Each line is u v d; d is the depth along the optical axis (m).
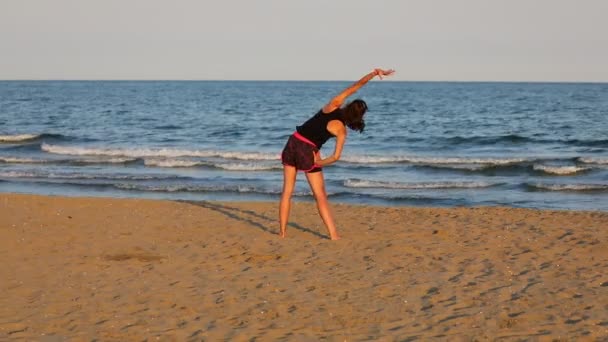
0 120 39.16
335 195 14.52
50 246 8.20
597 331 4.95
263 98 82.12
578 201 13.87
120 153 22.20
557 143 25.73
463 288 6.22
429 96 88.00
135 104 62.06
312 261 7.36
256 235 8.81
